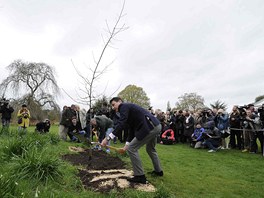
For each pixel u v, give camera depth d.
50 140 8.49
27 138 6.71
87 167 6.15
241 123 11.16
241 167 7.60
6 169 4.57
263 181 6.16
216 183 5.80
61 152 7.43
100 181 5.02
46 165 4.80
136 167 5.07
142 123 5.14
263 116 10.17
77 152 7.89
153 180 5.55
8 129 8.92
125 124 5.21
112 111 11.39
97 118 8.58
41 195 3.82
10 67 33.19
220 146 11.23
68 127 10.98
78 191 4.52
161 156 8.88
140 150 9.84
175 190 5.09
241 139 11.30
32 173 4.57
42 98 32.88
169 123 13.64
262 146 10.52
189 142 13.28
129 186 4.86
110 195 4.37
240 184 5.86
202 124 12.02
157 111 14.15
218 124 11.17
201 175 6.42
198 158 8.82
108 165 6.48
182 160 8.31
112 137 5.23
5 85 31.55
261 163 8.24
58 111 32.94
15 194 3.62
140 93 45.53
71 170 5.43
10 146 5.67
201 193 5.06
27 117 13.00
